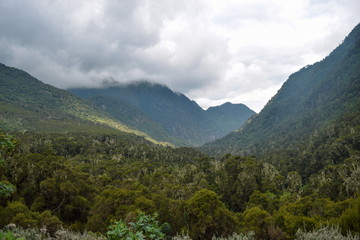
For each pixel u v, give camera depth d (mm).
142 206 29641
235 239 8586
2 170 38688
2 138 5711
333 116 183875
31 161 45219
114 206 31641
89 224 30578
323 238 6602
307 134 182000
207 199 27281
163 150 147000
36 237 8297
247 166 68375
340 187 51188
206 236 26141
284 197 57719
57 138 124188
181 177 74062
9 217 24078
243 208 55562
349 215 7195
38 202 35906
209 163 89750
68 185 37719
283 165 105562
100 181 56062
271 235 16391
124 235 4328
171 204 31484
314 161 91875
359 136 83375
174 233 26062
